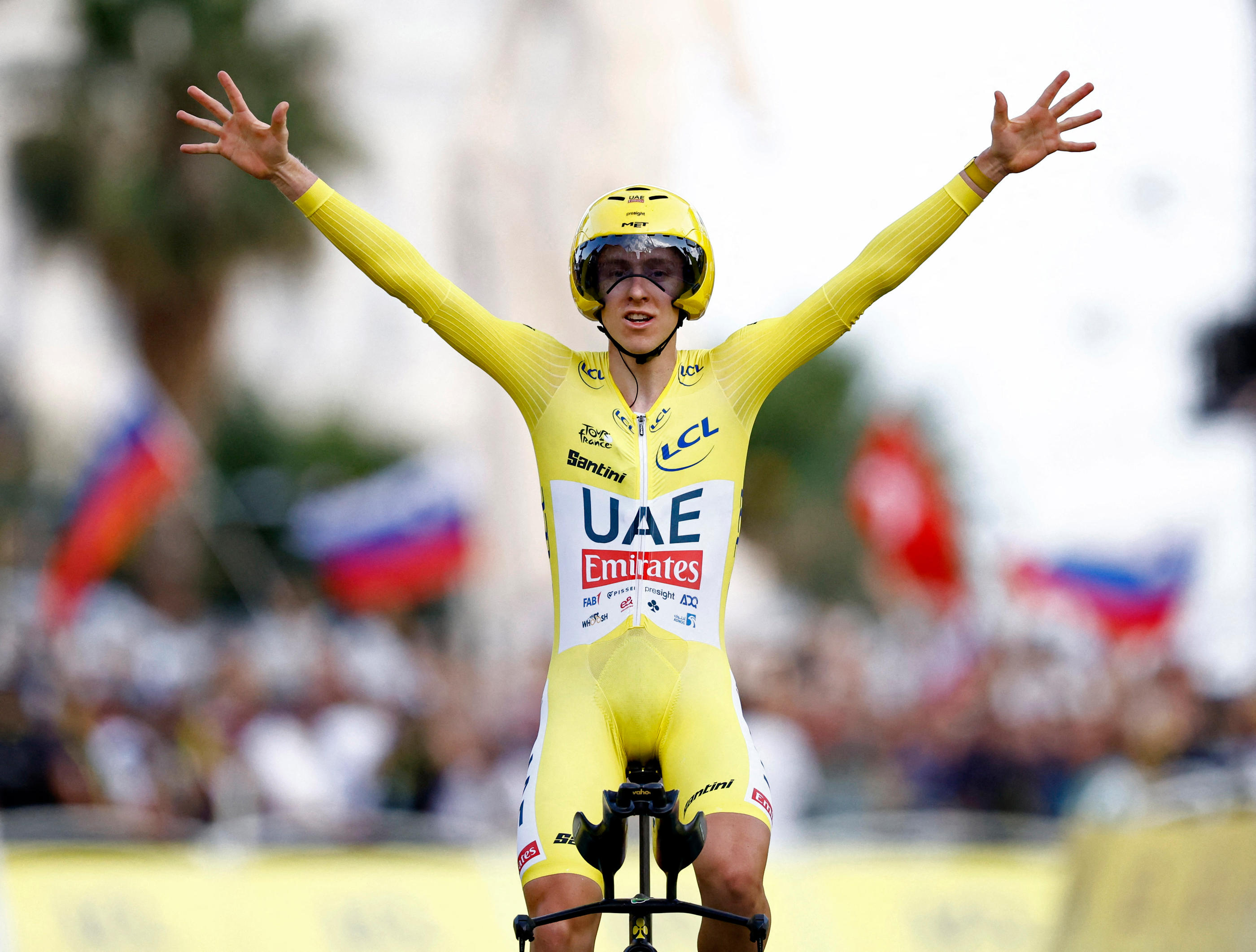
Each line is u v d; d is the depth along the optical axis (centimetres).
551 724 1513
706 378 1603
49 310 10819
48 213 7362
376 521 5141
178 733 3756
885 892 3153
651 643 1523
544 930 1388
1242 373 8575
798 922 3038
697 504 1559
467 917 2933
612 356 1609
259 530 7406
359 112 7794
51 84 7300
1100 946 3067
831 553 9688
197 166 7325
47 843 2766
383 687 4238
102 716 3684
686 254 1554
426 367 12669
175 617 6738
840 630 4944
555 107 11812
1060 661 4716
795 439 9956
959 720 4525
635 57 11906
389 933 2866
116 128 7312
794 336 1589
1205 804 3362
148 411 4556
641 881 1336
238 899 2805
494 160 11662
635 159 11869
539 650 4853
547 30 11869
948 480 8375
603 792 1445
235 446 8938
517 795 3978
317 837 3084
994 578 5600
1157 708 4488
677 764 1496
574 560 1553
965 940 3142
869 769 4453
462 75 12862
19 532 5847
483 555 10050
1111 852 3139
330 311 12169
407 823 3162
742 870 1388
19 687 3478
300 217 7588
